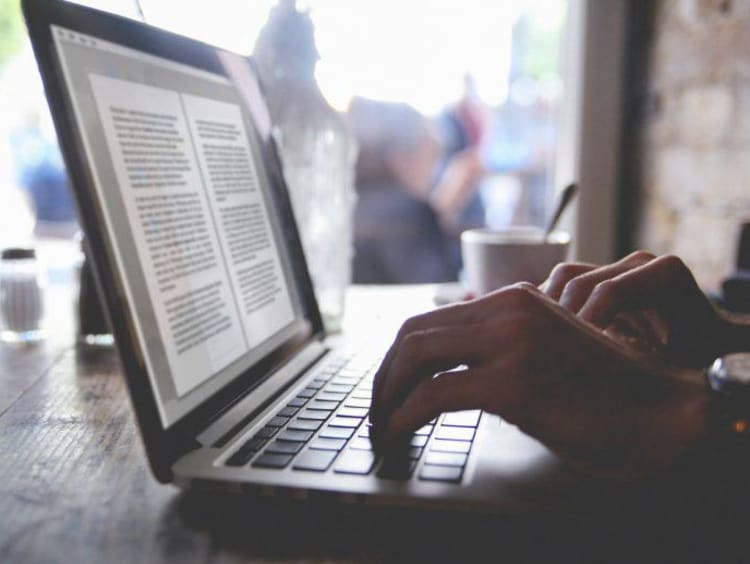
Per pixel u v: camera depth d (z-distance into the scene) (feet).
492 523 1.33
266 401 1.86
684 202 4.26
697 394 1.51
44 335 3.37
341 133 3.11
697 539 1.25
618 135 4.96
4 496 1.48
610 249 5.09
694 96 4.11
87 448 1.79
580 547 1.24
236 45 3.43
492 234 3.67
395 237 5.56
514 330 1.48
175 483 1.43
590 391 1.45
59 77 1.47
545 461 1.50
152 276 1.62
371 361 2.37
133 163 1.65
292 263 2.52
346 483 1.37
